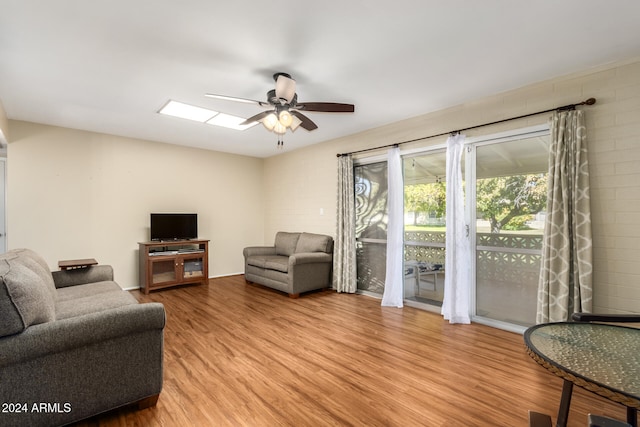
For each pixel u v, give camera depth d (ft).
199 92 10.25
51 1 5.87
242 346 8.98
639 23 6.60
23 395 4.91
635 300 7.97
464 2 5.96
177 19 6.48
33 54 7.82
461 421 5.70
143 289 15.56
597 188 8.52
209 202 19.02
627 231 8.08
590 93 8.70
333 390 6.72
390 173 13.53
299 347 8.95
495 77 9.29
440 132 12.14
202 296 14.70
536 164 9.89
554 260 8.94
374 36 7.12
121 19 6.46
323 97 10.84
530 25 6.70
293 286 14.34
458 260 11.15
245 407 6.10
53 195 13.94
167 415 5.85
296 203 18.90
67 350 5.25
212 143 17.49
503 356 8.40
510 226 10.48
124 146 15.94
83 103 11.19
